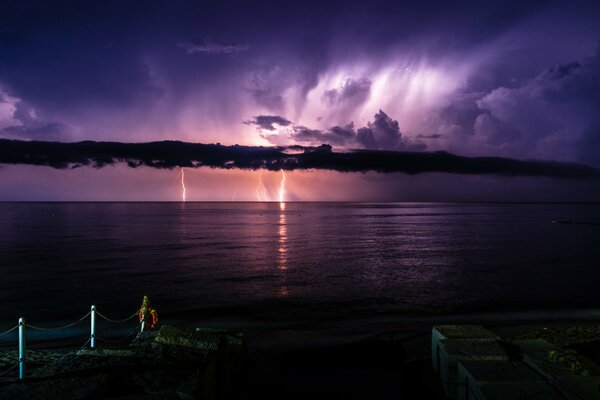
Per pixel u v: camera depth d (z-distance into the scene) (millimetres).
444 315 25578
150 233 95000
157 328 22609
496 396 6523
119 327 22734
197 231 101875
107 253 58375
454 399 8469
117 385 8062
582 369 7664
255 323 23641
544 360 8125
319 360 14625
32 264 47969
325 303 29109
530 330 20094
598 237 85000
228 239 80625
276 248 65250
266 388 9594
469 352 8688
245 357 10125
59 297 31578
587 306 28031
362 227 118062
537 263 49062
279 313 26266
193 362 9117
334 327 22031
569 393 6500
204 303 29203
